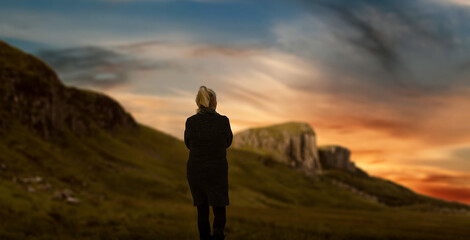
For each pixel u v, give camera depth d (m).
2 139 95.62
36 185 45.16
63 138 138.00
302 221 45.50
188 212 46.09
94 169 115.81
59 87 160.00
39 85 136.00
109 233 19.66
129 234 19.06
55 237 18.05
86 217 28.61
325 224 40.91
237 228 24.25
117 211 37.72
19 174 65.50
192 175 4.45
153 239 17.53
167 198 103.75
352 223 50.44
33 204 28.91
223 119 4.56
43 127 126.94
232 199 132.38
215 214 4.45
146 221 28.59
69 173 94.12
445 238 32.44
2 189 30.34
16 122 114.12
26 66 144.12
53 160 99.94
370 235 29.72
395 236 30.56
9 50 147.38
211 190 4.36
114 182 107.62
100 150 153.38
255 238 18.23
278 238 20.23
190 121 4.57
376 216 94.62
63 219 26.41
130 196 96.25
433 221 81.81
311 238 22.56
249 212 65.94
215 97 4.73
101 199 50.78
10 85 124.31
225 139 4.55
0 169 65.88
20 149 94.50
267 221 37.53
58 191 43.06
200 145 4.46
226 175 4.50
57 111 143.25
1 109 113.31
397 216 103.06
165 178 140.75
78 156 127.31
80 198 41.94
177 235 18.44
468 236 37.31
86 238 17.97
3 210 24.31
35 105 128.00
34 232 19.62
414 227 48.44
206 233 4.52
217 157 4.46
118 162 145.25
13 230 19.16
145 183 113.88
